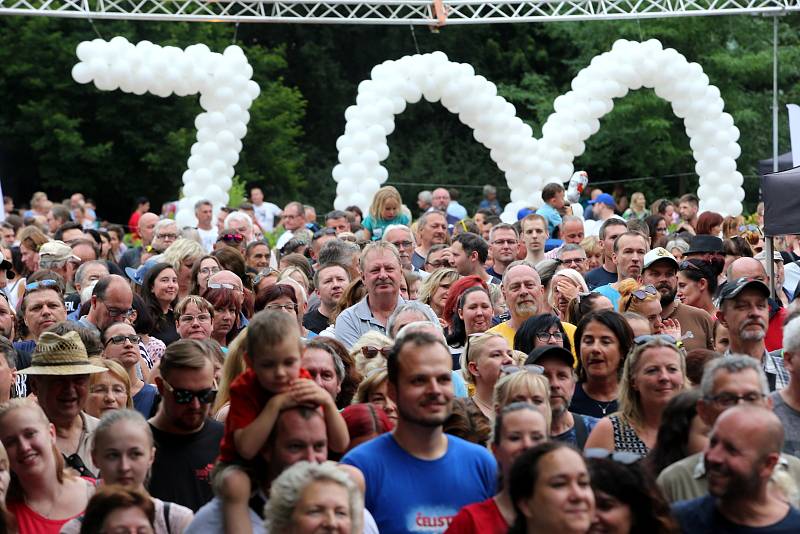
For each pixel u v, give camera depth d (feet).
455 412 26.37
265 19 77.87
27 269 54.65
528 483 20.08
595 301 35.55
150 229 65.77
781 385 32.89
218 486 21.42
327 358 27.66
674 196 138.31
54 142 137.49
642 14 77.87
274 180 142.41
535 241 51.16
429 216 54.19
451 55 149.48
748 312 32.81
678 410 23.99
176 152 139.33
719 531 20.79
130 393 30.45
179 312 35.96
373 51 151.12
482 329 35.65
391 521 22.44
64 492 25.49
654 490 20.84
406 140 148.77
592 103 79.77
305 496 19.62
